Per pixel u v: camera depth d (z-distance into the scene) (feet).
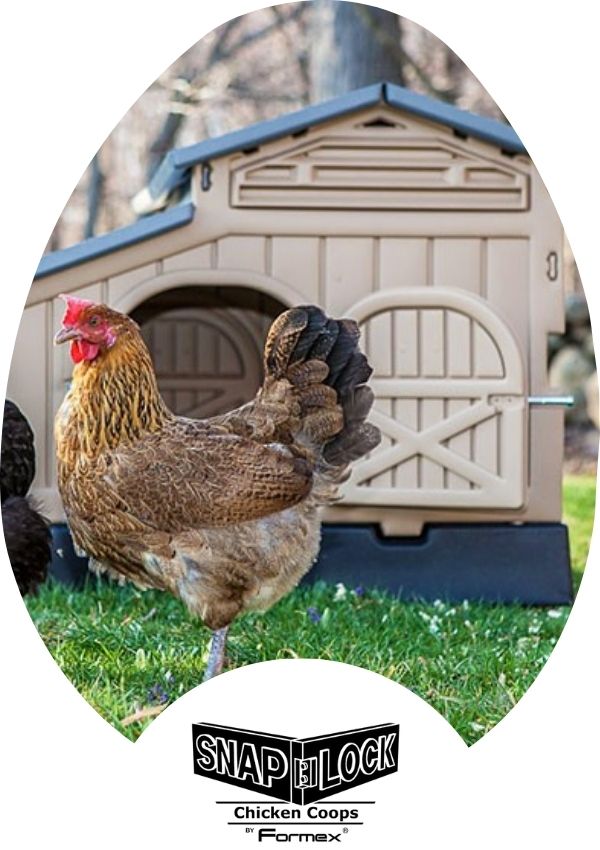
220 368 13.44
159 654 9.91
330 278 10.93
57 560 11.00
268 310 13.34
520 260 11.00
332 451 9.41
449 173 10.92
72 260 10.77
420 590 11.02
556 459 11.04
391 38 15.23
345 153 10.89
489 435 10.75
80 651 9.98
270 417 9.30
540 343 11.03
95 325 9.27
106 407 9.28
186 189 11.43
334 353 9.38
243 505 9.14
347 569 11.00
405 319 10.73
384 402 10.75
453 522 11.03
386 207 10.91
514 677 9.82
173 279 10.87
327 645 10.03
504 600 11.02
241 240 10.91
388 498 10.79
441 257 10.97
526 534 11.03
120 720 9.30
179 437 9.27
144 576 9.51
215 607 9.34
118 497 9.23
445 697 9.55
